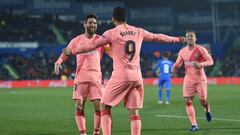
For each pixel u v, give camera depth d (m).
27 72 138.38
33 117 45.69
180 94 86.44
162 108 56.28
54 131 34.97
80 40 28.69
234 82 133.12
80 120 29.20
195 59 35.06
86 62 29.19
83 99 29.39
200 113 48.44
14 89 116.56
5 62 141.00
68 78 134.62
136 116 22.72
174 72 36.50
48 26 157.00
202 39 161.62
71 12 160.88
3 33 151.12
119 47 22.34
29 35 153.50
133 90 22.72
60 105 62.25
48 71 139.62
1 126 38.25
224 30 160.62
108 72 137.25
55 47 146.25
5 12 157.12
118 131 34.56
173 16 165.62
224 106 57.56
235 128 35.31
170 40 23.52
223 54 153.75
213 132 33.16
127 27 22.75
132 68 22.48
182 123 39.25
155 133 33.09
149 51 150.00
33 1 158.25
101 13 161.00
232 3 157.38
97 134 29.53
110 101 22.58
